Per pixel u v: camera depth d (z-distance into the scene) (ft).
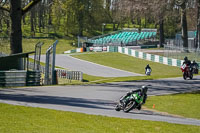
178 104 173.68
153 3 554.87
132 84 262.06
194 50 512.63
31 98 167.84
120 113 135.85
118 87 240.94
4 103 138.72
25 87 233.76
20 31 297.74
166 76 340.59
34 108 130.21
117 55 638.94
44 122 104.99
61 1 366.84
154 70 483.10
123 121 114.21
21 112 119.96
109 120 114.32
